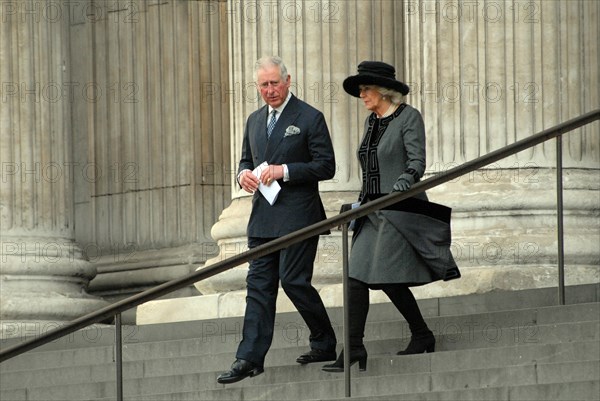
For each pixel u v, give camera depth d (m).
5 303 46.25
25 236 47.66
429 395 29.23
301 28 42.47
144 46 54.78
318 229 31.19
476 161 31.50
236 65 43.50
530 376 29.48
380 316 36.34
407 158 31.98
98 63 55.62
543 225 38.91
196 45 53.78
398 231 31.61
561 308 32.44
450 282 38.25
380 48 42.69
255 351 32.09
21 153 48.00
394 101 32.31
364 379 30.89
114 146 55.06
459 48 39.69
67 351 39.03
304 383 31.34
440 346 32.84
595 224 39.16
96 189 55.19
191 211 53.19
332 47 42.41
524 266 38.34
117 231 54.66
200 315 42.66
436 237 31.64
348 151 42.25
